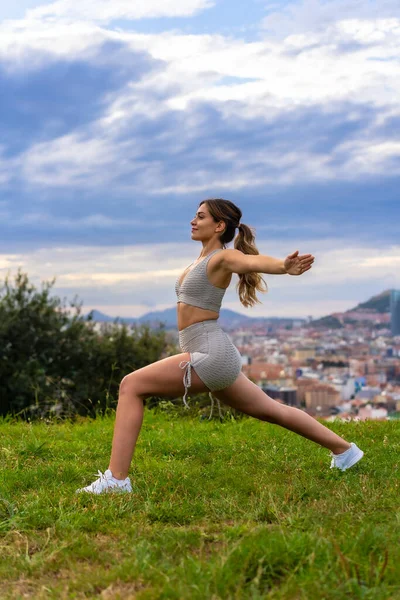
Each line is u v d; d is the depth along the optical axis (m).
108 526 4.73
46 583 3.83
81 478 6.30
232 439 8.13
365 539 3.98
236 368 5.86
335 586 3.47
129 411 5.81
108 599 3.50
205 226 6.02
